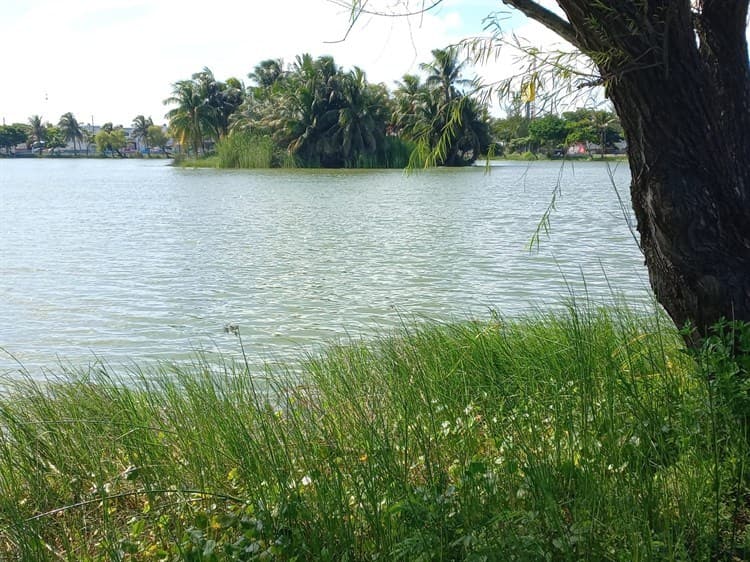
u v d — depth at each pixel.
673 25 3.58
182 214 30.00
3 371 8.88
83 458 4.45
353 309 11.94
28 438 4.55
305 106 78.12
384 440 4.05
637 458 3.51
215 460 4.24
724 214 3.74
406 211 30.38
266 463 3.88
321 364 7.03
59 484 4.24
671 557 2.75
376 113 75.00
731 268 3.71
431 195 40.34
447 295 12.88
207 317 11.59
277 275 15.27
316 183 53.00
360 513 3.44
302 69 79.38
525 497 3.34
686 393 4.03
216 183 54.97
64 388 6.23
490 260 16.77
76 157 198.62
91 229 24.62
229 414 4.77
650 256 3.99
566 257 17.14
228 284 14.33
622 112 3.80
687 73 3.65
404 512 3.23
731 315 3.70
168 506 3.71
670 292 3.89
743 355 3.52
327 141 78.06
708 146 3.72
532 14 3.86
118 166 116.38
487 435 4.36
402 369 5.75
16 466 4.32
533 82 3.64
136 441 4.51
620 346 5.24
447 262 16.59
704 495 3.26
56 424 4.84
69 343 10.24
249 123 88.50
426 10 3.40
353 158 77.19
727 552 2.96
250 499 3.49
